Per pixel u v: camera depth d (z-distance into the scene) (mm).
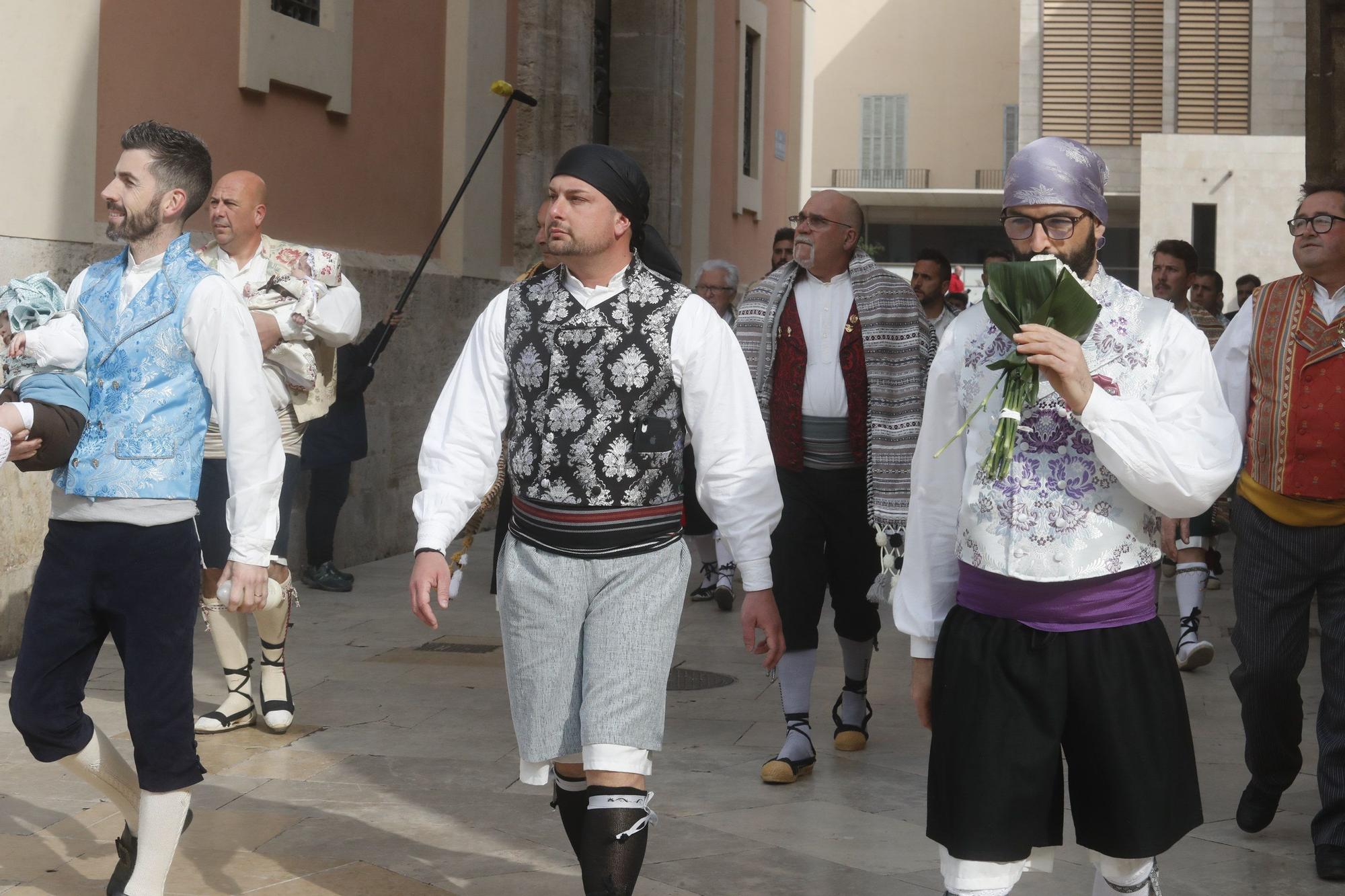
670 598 3164
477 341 3299
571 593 3139
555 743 3154
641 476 3141
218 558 5352
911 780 4977
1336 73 7047
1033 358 2666
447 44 10508
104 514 3373
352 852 4148
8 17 6520
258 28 8312
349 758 5145
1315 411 4195
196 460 3477
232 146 8234
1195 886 3994
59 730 3467
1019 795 2803
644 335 3141
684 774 5012
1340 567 4184
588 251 3148
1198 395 2836
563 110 11625
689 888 3908
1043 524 2814
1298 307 4281
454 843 4250
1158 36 34156
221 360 3439
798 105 19625
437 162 10492
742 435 3217
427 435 3318
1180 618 7297
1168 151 28109
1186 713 2879
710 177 15781
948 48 44094
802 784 4910
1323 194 4207
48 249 6816
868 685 6453
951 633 2912
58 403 3340
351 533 9516
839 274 5141
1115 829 2818
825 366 5055
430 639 7328
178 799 3447
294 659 6812
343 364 8531
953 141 44156
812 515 5086
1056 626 2822
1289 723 4328
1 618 6418
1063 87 34625
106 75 7238
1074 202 2838
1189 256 7645
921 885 3949
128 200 3455
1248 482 4328
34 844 4148
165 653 3408
